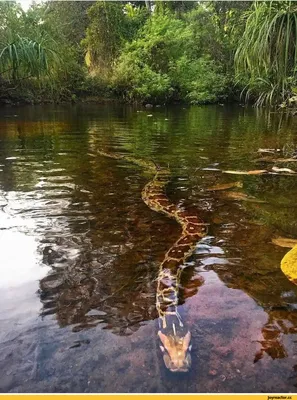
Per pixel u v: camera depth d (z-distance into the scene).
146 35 25.91
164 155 7.16
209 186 5.13
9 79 18.34
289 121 13.45
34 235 3.47
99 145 8.16
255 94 24.50
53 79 19.95
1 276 2.78
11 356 2.01
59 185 5.07
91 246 3.28
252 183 5.27
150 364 1.96
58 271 2.87
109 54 26.56
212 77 25.48
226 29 23.36
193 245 3.31
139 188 5.00
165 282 2.72
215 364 1.96
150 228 3.70
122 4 28.45
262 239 3.45
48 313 2.37
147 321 2.30
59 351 2.05
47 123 12.29
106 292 2.61
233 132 10.37
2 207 4.17
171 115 16.14
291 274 2.85
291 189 4.97
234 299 2.54
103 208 4.22
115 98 25.33
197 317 2.35
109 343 2.11
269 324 2.29
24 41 16.23
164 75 24.59
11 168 5.99
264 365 1.96
